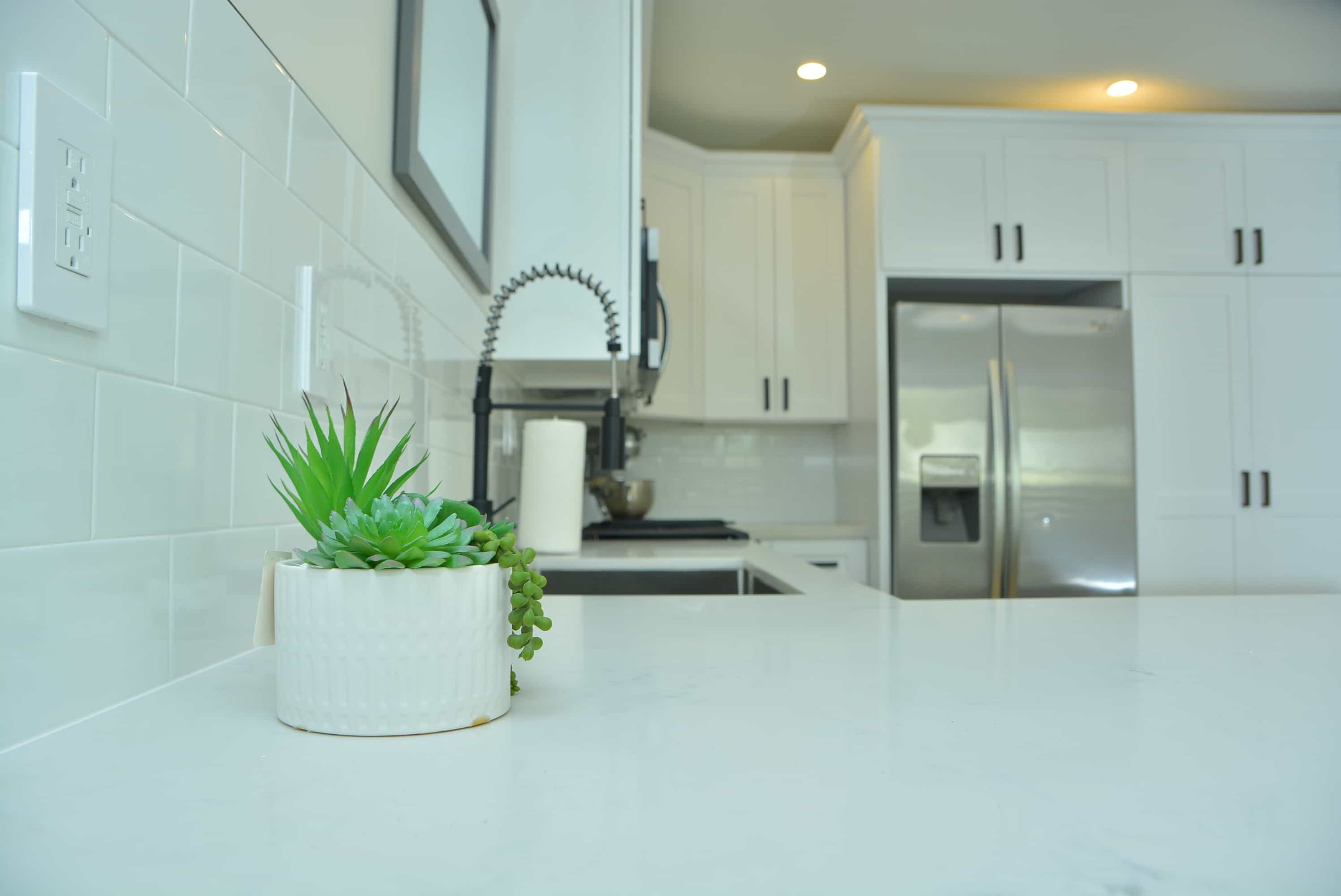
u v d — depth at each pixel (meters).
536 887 0.31
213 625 0.67
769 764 0.45
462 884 0.31
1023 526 3.08
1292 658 0.75
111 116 0.54
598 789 0.41
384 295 1.09
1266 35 2.88
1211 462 3.21
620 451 1.65
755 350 3.49
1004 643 0.83
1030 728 0.52
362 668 0.50
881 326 3.15
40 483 0.48
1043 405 3.11
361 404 1.01
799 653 0.77
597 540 2.66
